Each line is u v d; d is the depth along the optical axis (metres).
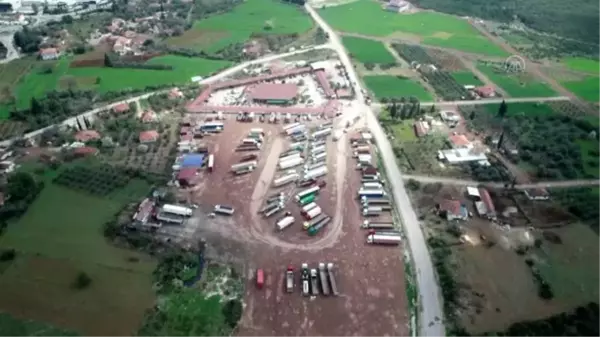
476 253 94.44
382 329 79.88
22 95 153.50
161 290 86.38
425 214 104.81
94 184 112.56
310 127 139.50
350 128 138.75
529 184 115.00
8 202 105.00
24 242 96.31
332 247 96.31
